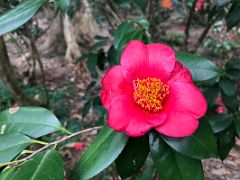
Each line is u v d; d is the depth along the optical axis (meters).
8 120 0.20
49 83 0.94
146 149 0.18
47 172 0.16
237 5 0.28
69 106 0.80
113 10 0.42
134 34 0.25
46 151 0.17
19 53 1.07
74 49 1.00
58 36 1.10
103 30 0.94
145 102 0.16
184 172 0.17
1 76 0.46
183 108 0.16
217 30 0.98
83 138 0.68
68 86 0.91
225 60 0.97
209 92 0.35
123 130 0.16
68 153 0.64
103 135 0.18
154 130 0.17
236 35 1.05
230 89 0.32
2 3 0.40
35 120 0.20
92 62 0.49
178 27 1.05
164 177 0.17
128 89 0.17
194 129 0.16
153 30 0.36
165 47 0.18
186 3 0.68
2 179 0.15
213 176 0.61
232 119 0.31
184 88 0.17
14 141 0.18
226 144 0.31
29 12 0.20
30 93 0.84
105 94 0.17
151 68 0.18
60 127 0.19
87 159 0.17
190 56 0.21
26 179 0.15
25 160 0.16
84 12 0.90
